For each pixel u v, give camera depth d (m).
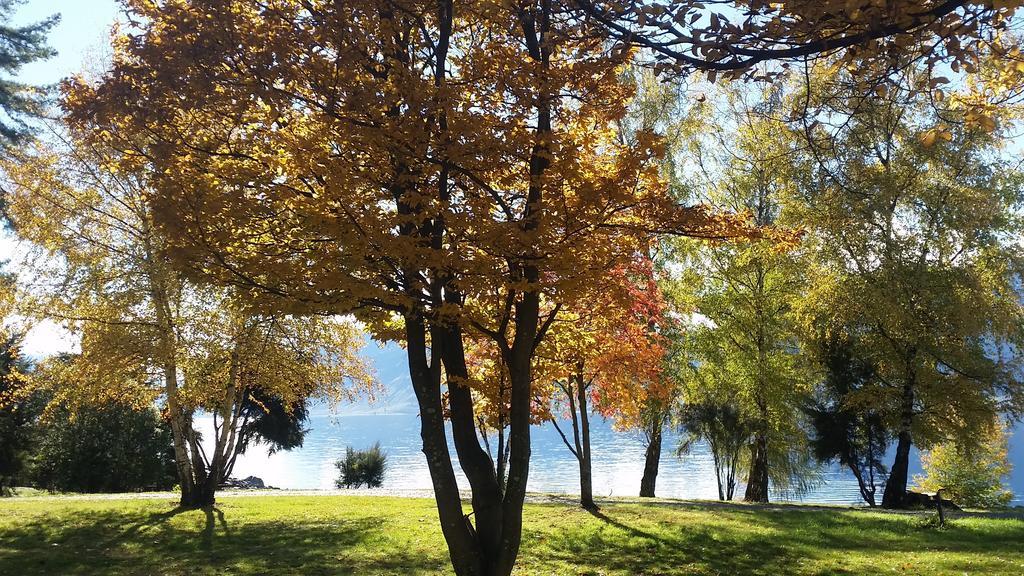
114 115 7.50
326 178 7.04
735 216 8.01
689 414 27.55
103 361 16.67
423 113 6.88
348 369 20.31
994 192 22.67
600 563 11.38
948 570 10.34
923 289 22.30
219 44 6.91
